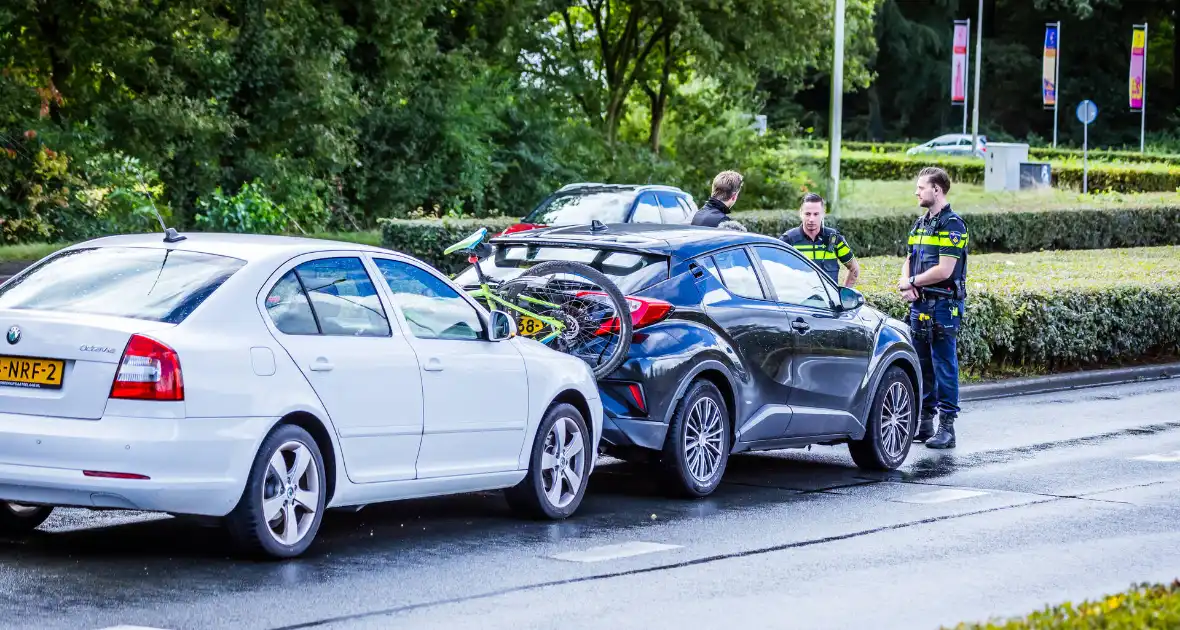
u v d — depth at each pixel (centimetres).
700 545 1245
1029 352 2709
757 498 1511
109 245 1151
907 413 1762
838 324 1662
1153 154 9231
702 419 1483
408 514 1367
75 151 3912
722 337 1500
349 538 1232
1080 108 6894
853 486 1603
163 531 1222
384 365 1158
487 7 5353
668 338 1443
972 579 1118
